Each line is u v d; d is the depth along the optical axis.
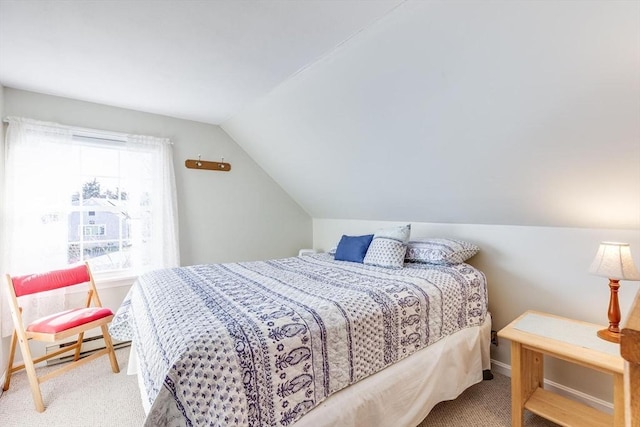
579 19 1.09
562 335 1.54
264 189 3.66
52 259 2.36
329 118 2.28
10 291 1.91
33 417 1.76
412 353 1.59
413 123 1.91
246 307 1.37
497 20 1.22
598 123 1.35
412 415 1.48
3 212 2.17
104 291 2.62
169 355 1.01
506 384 2.05
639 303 0.57
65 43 1.67
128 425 1.70
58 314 2.09
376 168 2.52
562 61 1.23
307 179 3.30
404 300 1.60
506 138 1.67
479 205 2.23
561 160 1.60
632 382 0.46
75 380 2.14
